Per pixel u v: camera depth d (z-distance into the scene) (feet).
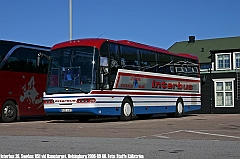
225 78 151.64
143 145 36.52
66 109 66.69
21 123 69.41
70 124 65.00
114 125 61.67
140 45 78.89
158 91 83.35
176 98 90.48
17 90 74.18
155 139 41.57
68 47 68.74
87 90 65.57
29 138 42.47
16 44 74.69
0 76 71.36
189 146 35.94
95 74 65.92
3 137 43.60
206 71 155.43
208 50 182.91
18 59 74.79
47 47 81.35
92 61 66.33
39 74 78.74
